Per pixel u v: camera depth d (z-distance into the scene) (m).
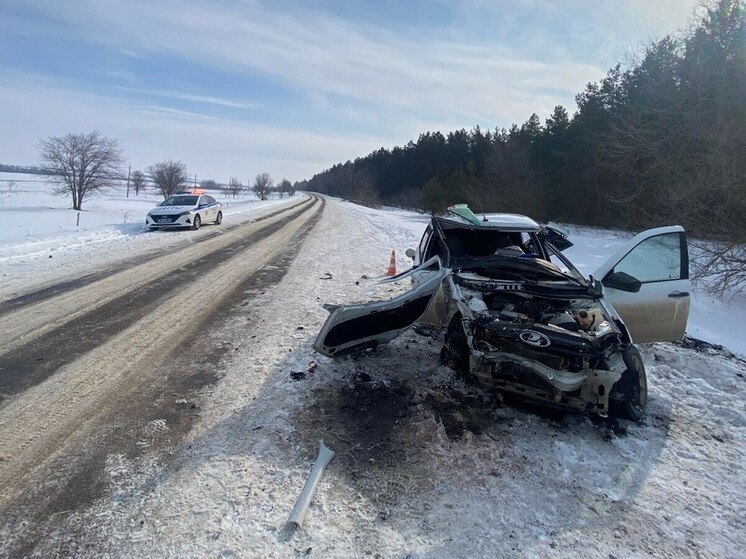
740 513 2.86
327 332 4.25
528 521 2.70
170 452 3.18
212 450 3.21
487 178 41.00
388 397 4.09
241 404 3.88
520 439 3.53
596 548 2.52
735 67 13.41
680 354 5.40
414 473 3.07
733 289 9.87
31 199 40.69
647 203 16.11
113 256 11.01
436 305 4.99
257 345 5.26
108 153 33.59
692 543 2.60
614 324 3.86
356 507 2.73
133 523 2.53
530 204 34.59
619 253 5.04
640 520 2.76
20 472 2.92
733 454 3.50
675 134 13.87
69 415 3.63
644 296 4.88
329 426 3.59
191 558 2.31
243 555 2.34
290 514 2.63
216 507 2.67
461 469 3.14
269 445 3.30
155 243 13.58
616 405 3.87
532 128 53.12
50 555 2.30
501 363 3.73
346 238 16.91
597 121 32.66
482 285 4.30
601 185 30.70
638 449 3.52
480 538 2.54
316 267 10.52
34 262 9.94
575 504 2.87
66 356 4.82
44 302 6.81
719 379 4.83
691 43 15.03
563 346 3.51
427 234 6.63
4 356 4.78
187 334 5.60
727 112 12.91
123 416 3.64
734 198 10.68
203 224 19.03
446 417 3.79
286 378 4.39
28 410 3.69
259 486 2.86
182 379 4.34
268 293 7.82
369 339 4.59
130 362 4.70
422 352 5.15
